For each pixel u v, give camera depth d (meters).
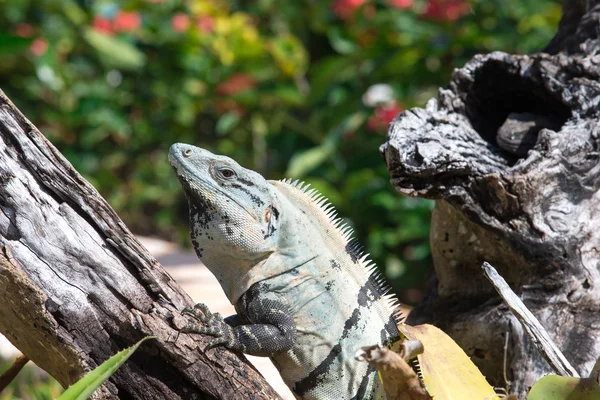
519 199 3.67
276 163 9.98
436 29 8.73
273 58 10.17
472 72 4.33
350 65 9.28
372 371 3.55
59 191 2.94
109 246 3.01
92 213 2.98
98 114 10.11
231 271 3.54
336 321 3.54
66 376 3.09
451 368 2.97
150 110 10.77
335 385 3.54
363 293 3.64
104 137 10.86
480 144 4.19
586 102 3.99
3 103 2.85
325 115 9.56
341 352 3.53
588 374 3.50
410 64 8.74
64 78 9.90
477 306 4.13
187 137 10.98
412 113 4.13
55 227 2.92
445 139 3.99
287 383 3.61
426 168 3.68
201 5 10.56
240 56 10.13
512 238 3.72
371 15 9.42
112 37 10.04
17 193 2.87
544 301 3.68
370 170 8.83
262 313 3.43
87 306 2.95
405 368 2.63
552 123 4.15
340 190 9.16
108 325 2.99
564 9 4.65
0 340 6.11
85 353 2.98
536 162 3.71
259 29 11.36
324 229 3.69
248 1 11.87
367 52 8.98
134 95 10.61
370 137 9.11
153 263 3.11
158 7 10.55
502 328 3.86
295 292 3.49
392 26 8.99
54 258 2.91
